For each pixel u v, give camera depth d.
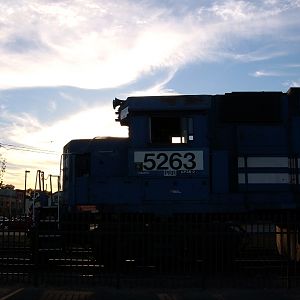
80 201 12.02
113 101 12.77
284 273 10.88
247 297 8.75
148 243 10.86
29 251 11.82
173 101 11.94
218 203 11.71
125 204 11.83
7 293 8.95
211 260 10.76
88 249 12.52
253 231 10.75
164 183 11.79
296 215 11.52
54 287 9.53
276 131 12.22
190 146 11.86
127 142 12.48
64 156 13.23
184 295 8.92
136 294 8.98
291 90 12.46
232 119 12.21
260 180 11.98
